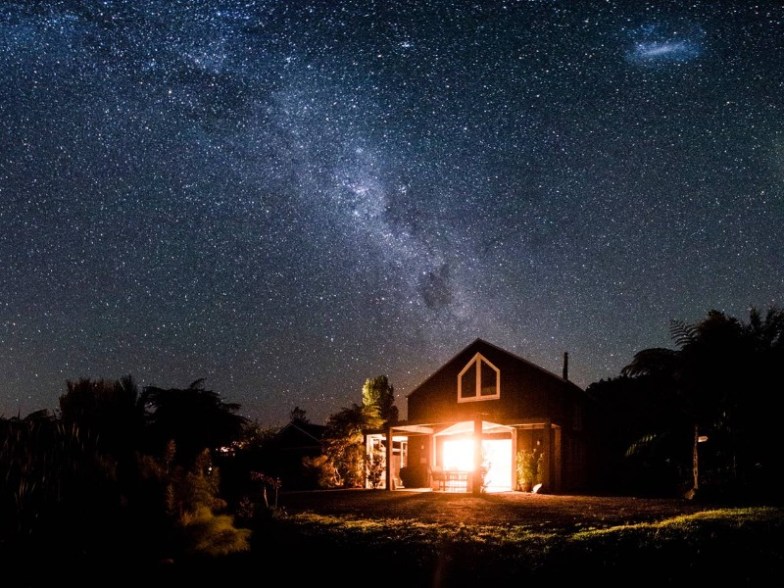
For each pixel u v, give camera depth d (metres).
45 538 7.03
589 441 28.20
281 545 10.45
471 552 9.86
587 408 28.69
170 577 7.54
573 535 10.51
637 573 8.67
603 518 12.37
